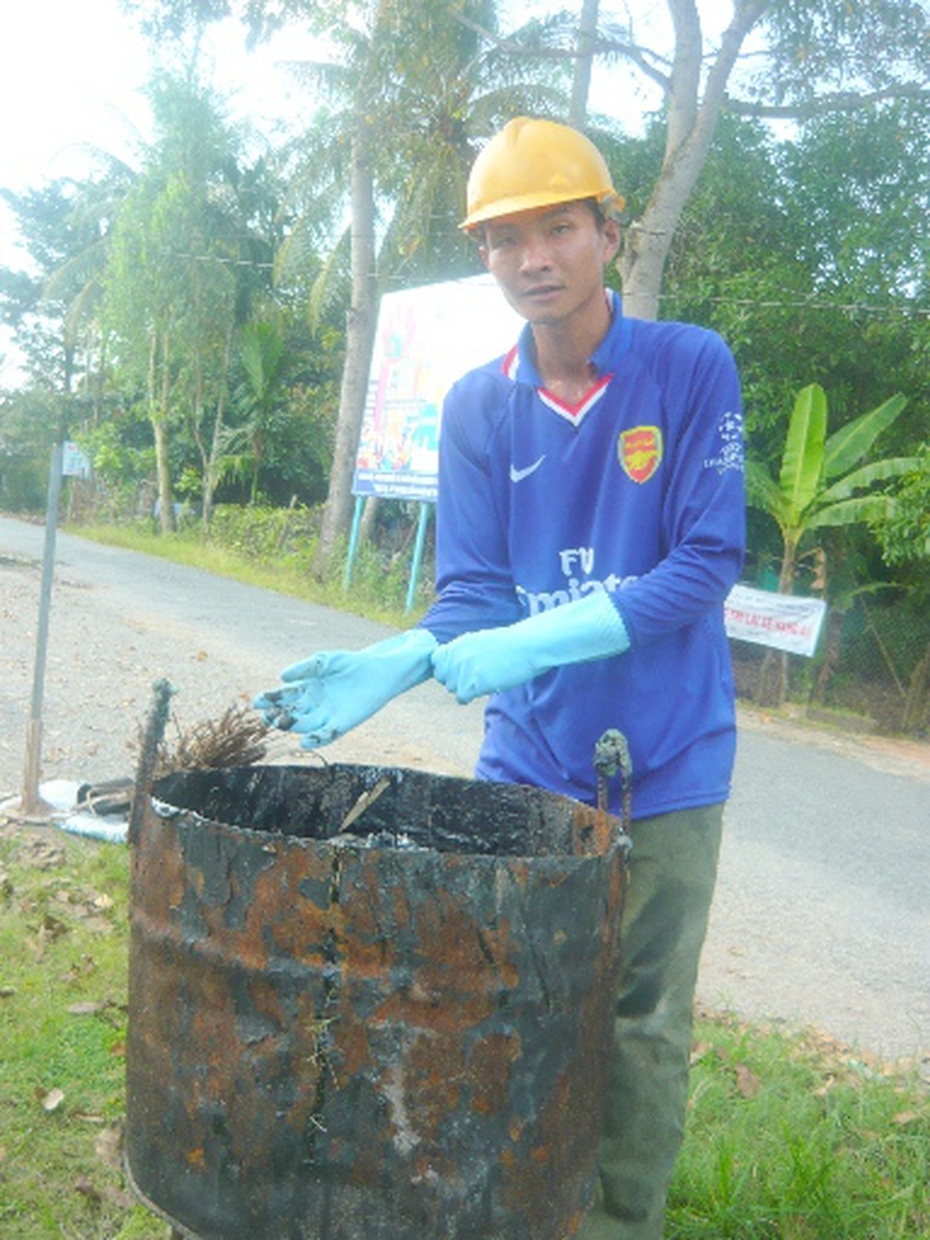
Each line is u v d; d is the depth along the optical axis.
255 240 25.27
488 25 16.20
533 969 1.71
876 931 5.34
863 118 14.45
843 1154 3.11
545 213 2.14
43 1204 2.73
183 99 23.97
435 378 15.87
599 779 2.19
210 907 1.74
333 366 28.41
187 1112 1.78
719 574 2.17
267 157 22.72
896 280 13.41
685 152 11.70
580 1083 1.83
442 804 2.38
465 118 16.59
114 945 4.08
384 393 16.92
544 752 2.41
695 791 2.32
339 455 19.11
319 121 19.22
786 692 12.57
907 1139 3.15
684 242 14.88
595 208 2.20
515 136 2.17
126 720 7.50
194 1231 1.79
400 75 15.26
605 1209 2.37
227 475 27.56
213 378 27.06
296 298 27.95
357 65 16.14
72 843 5.00
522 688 2.44
